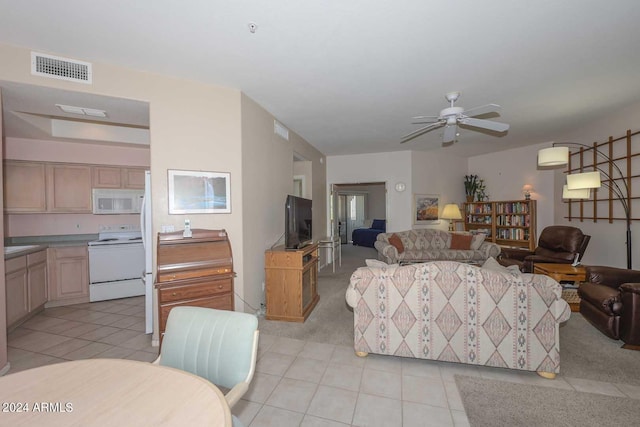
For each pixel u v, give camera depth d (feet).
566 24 6.94
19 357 8.54
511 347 7.24
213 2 6.13
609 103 12.16
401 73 9.43
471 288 7.38
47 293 12.77
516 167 20.77
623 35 7.38
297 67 8.99
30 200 13.00
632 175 12.34
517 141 18.70
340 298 14.01
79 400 2.96
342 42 7.67
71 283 13.37
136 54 8.21
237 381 4.06
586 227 15.33
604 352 8.39
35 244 13.24
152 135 9.31
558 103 12.11
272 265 11.14
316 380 7.23
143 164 15.31
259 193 12.07
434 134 16.93
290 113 13.19
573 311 11.45
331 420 5.86
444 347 7.59
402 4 6.23
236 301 10.43
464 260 17.62
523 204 19.72
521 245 19.86
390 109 12.73
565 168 17.29
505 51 8.14
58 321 11.35
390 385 7.00
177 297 8.25
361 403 6.36
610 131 13.57
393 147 20.30
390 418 5.89
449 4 6.25
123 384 3.26
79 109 9.79
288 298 11.07
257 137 11.93
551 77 9.76
